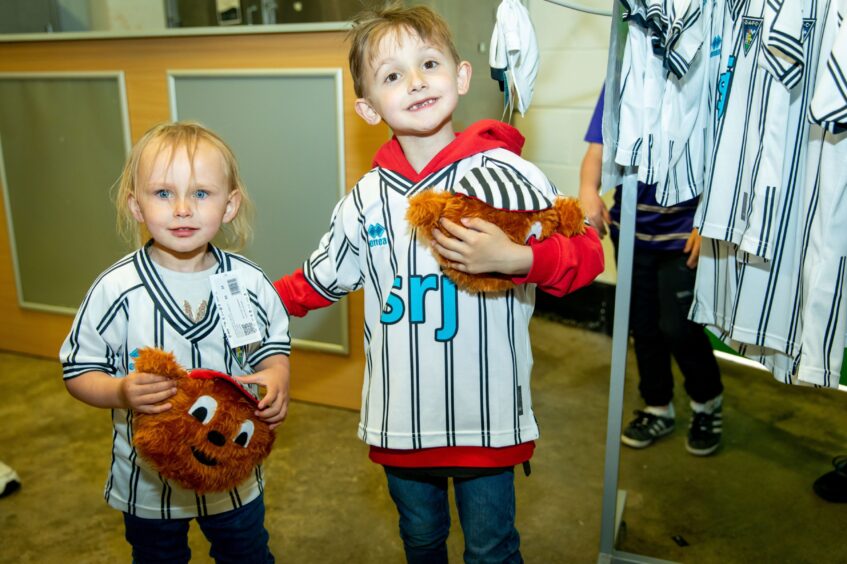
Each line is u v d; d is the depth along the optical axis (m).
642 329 1.96
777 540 1.60
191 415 0.98
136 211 1.09
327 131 1.98
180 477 0.99
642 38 1.19
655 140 1.22
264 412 1.06
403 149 1.14
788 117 1.11
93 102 2.25
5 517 1.70
